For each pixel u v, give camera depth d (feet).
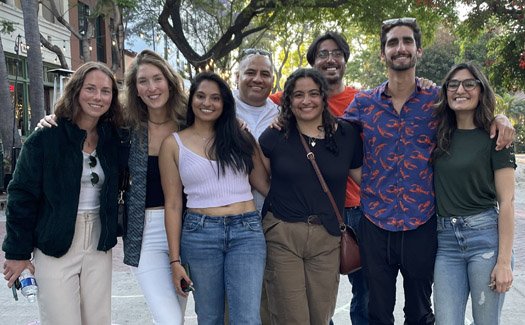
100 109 9.68
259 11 48.16
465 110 9.67
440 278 9.93
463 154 9.70
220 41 49.90
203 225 9.84
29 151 9.26
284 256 10.34
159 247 10.30
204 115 10.12
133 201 10.18
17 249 9.26
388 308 10.81
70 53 64.90
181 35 50.24
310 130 10.67
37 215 9.51
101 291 10.01
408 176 10.29
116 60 48.29
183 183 10.16
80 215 9.70
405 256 10.40
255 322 9.86
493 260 9.46
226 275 9.98
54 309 9.52
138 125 10.39
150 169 10.39
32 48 39.09
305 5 45.70
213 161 10.02
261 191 11.09
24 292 9.14
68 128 9.52
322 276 10.51
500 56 50.49
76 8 66.44
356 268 10.78
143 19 67.26
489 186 9.65
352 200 12.34
